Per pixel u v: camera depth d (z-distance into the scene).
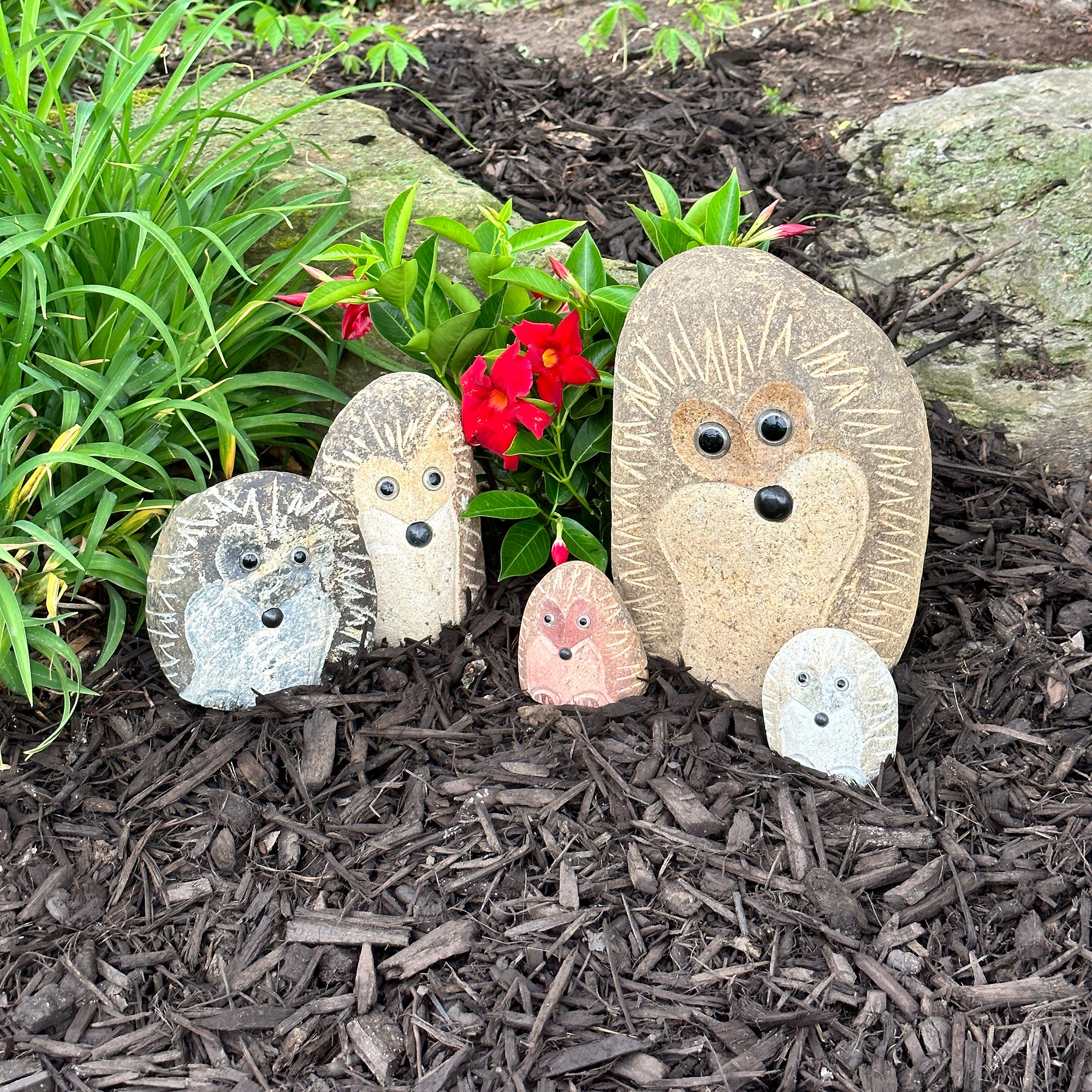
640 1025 0.69
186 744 0.84
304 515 0.85
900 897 0.74
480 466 0.96
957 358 1.05
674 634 0.87
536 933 0.73
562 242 1.10
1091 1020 0.69
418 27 1.63
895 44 1.40
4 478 0.82
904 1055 0.68
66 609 0.93
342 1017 0.70
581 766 0.81
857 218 1.17
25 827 0.79
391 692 0.87
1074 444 1.02
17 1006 0.71
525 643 0.86
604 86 1.39
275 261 1.00
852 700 0.80
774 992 0.70
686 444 0.81
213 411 0.88
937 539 0.98
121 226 0.94
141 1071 0.68
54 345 0.92
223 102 0.96
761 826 0.78
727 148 1.26
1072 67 1.31
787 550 0.81
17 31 1.12
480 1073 0.67
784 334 0.77
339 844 0.78
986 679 0.86
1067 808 0.78
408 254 1.07
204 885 0.77
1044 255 1.08
